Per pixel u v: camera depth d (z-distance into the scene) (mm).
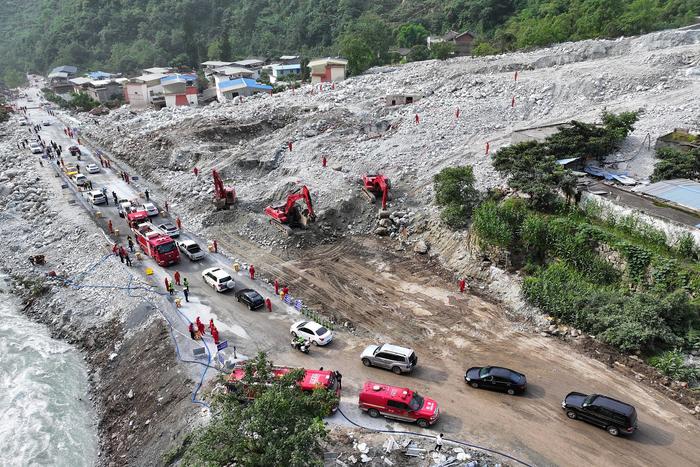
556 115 61375
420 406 26734
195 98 109000
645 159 47969
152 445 28328
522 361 31484
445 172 47562
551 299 34781
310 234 48906
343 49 102562
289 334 35188
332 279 42469
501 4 129375
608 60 71625
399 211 50469
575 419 26828
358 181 55219
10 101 146000
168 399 30656
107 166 72938
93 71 164625
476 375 29500
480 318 36125
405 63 108875
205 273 42062
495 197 45469
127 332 38719
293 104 83812
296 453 19281
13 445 31125
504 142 57344
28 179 67688
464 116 65250
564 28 89875
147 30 183750
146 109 108812
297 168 61281
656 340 30875
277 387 22656
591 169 46969
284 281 42406
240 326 36312
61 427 32406
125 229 53562
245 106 87375
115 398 33625
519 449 25016
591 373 30031
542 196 40750
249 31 181000
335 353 33062
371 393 27141
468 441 25578
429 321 36188
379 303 38719
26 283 48281
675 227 34594
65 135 92062
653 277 33344
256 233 50438
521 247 39969
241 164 64562
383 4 173000
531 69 76188
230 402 22875
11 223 58562
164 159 71125
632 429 25156
